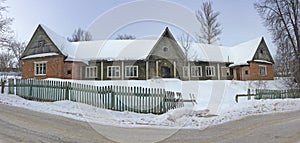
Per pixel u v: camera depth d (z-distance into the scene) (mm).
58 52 28141
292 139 6426
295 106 14023
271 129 7785
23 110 10336
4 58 46938
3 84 16969
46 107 11414
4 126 7246
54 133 6570
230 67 35438
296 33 31922
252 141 6250
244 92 22141
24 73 30375
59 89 13859
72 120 8531
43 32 29891
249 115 10938
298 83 25781
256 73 35125
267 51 37594
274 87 27703
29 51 30797
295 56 30094
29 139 5914
